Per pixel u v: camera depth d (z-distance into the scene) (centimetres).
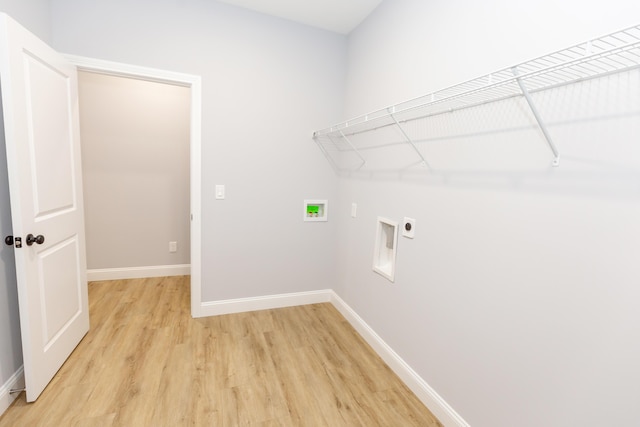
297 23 261
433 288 172
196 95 239
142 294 304
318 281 304
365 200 244
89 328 236
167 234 353
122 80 319
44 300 169
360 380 194
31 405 159
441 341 166
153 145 337
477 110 143
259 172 267
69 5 204
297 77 267
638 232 89
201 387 180
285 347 226
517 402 126
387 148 215
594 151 99
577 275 105
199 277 259
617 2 93
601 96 97
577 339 105
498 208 133
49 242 173
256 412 164
